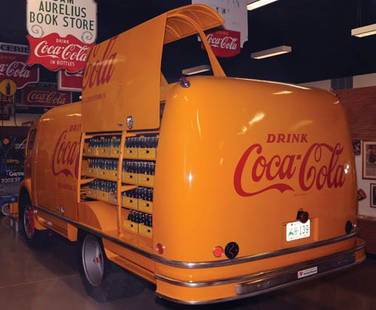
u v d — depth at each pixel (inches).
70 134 219.9
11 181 491.8
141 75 151.9
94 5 281.4
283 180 143.0
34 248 286.5
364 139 259.1
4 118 706.2
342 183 161.2
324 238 154.5
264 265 137.9
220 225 130.2
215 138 130.4
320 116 155.0
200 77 133.6
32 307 187.9
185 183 127.2
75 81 361.7
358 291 205.3
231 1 304.7
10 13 375.6
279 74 554.6
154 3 402.3
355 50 463.5
